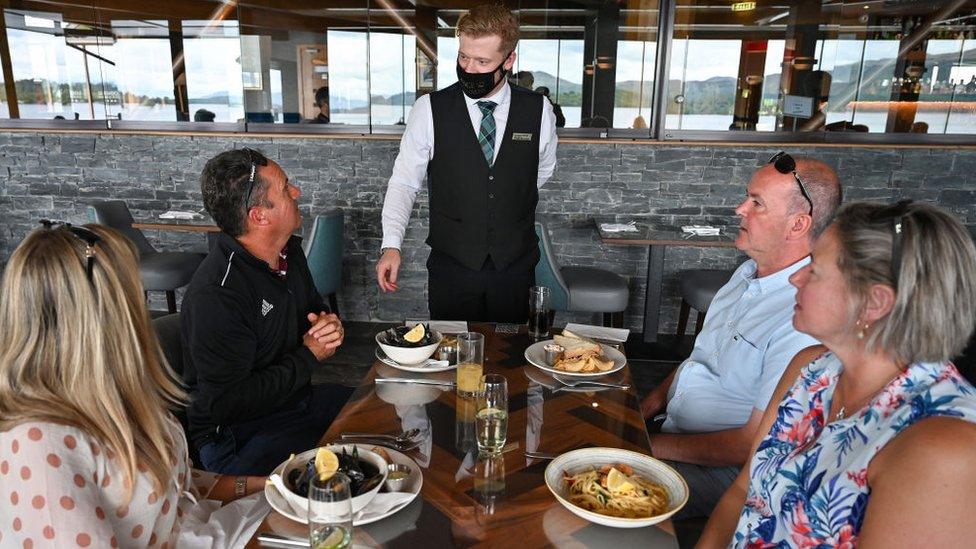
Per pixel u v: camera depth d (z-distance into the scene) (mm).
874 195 4070
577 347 1778
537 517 1070
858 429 907
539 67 4562
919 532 774
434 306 2615
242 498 1270
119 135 4336
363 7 4828
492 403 1245
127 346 1003
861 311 900
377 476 1107
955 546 767
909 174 4020
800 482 978
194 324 1638
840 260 913
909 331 859
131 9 4805
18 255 944
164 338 1776
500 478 1190
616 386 1621
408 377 1654
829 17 4238
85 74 4910
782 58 4273
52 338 947
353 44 4895
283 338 1835
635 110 4449
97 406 965
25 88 4871
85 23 4801
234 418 1699
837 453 925
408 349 1678
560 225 4270
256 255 1784
